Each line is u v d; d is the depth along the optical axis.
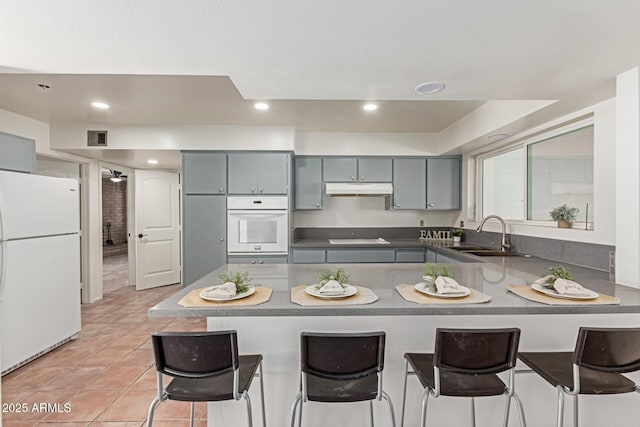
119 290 5.15
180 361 1.30
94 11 1.20
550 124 2.69
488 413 1.79
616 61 1.62
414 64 1.66
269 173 3.95
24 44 1.44
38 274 2.76
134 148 3.83
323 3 1.16
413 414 1.77
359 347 1.28
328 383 1.42
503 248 3.24
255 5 1.17
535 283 1.78
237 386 1.31
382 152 4.25
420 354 1.63
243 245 3.96
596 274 2.15
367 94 2.09
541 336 1.75
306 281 2.04
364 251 4.01
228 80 2.55
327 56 1.57
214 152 3.94
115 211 9.95
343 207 4.66
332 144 4.24
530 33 1.36
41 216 2.80
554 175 2.85
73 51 1.50
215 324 1.74
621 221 1.82
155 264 5.27
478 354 1.30
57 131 3.76
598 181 2.28
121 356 2.87
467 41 1.43
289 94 2.09
